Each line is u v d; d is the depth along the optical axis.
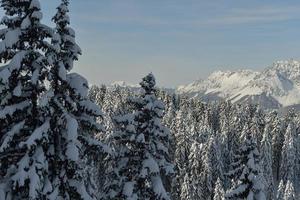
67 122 14.59
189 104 155.38
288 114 148.62
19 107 14.64
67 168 15.10
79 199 15.20
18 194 14.50
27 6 14.71
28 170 14.04
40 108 14.59
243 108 152.75
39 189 13.62
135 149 21.34
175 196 68.12
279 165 123.56
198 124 117.00
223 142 106.19
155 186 20.61
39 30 14.70
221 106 162.12
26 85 15.09
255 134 109.62
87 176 16.08
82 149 15.73
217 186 70.38
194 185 74.81
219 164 85.62
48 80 14.47
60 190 14.99
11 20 14.63
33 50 14.69
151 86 21.73
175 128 86.31
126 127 21.19
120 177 21.25
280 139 125.25
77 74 15.52
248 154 25.95
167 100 143.75
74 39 15.10
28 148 13.65
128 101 21.86
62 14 14.95
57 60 14.84
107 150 15.70
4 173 15.12
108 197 21.05
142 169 20.52
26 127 14.98
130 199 20.09
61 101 15.38
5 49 14.12
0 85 14.38
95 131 15.93
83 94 15.04
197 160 79.94
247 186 25.45
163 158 21.59
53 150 14.74
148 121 21.38
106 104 93.81
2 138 14.79
